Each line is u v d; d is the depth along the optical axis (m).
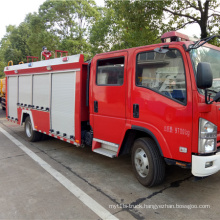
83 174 4.58
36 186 4.04
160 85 3.52
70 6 20.64
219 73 3.72
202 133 3.10
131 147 4.32
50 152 6.11
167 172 4.61
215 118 3.30
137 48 3.86
